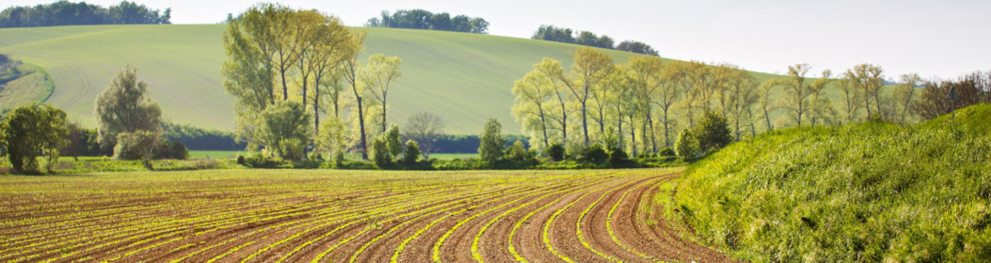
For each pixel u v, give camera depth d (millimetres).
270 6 62406
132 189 26203
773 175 14102
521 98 72188
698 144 48781
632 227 14250
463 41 158125
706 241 12516
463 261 10812
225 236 13789
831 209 11289
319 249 12125
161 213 17891
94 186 27812
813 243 10578
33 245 12828
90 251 12156
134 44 132875
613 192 22797
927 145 12930
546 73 70000
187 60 119125
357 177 35781
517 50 152750
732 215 12812
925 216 10000
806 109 73875
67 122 60688
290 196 22922
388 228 14625
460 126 95500
